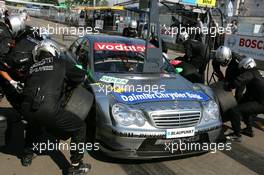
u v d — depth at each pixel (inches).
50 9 1782.7
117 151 152.8
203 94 177.0
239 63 198.5
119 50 209.0
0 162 159.5
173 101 161.9
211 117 165.2
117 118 151.3
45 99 133.7
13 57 185.9
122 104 155.7
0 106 235.1
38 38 218.8
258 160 174.4
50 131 151.3
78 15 1267.2
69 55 224.7
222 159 172.2
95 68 191.9
